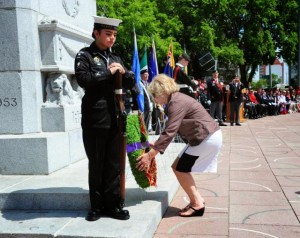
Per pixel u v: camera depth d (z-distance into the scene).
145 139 3.94
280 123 15.96
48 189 3.99
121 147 3.43
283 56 30.03
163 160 6.15
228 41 26.36
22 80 4.96
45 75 5.36
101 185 3.55
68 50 5.64
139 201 4.01
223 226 3.76
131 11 19.86
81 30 6.14
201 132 3.75
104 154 3.51
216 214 4.12
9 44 4.94
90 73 3.29
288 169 6.39
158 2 24.27
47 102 5.29
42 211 3.83
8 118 4.99
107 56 3.53
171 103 3.77
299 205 4.41
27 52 5.00
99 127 3.39
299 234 3.55
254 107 18.69
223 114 16.33
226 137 10.95
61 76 5.34
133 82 3.63
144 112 9.47
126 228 3.25
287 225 3.78
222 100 14.75
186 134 3.83
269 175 5.94
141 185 3.89
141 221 3.41
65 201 3.85
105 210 3.60
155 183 3.98
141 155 3.76
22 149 4.70
